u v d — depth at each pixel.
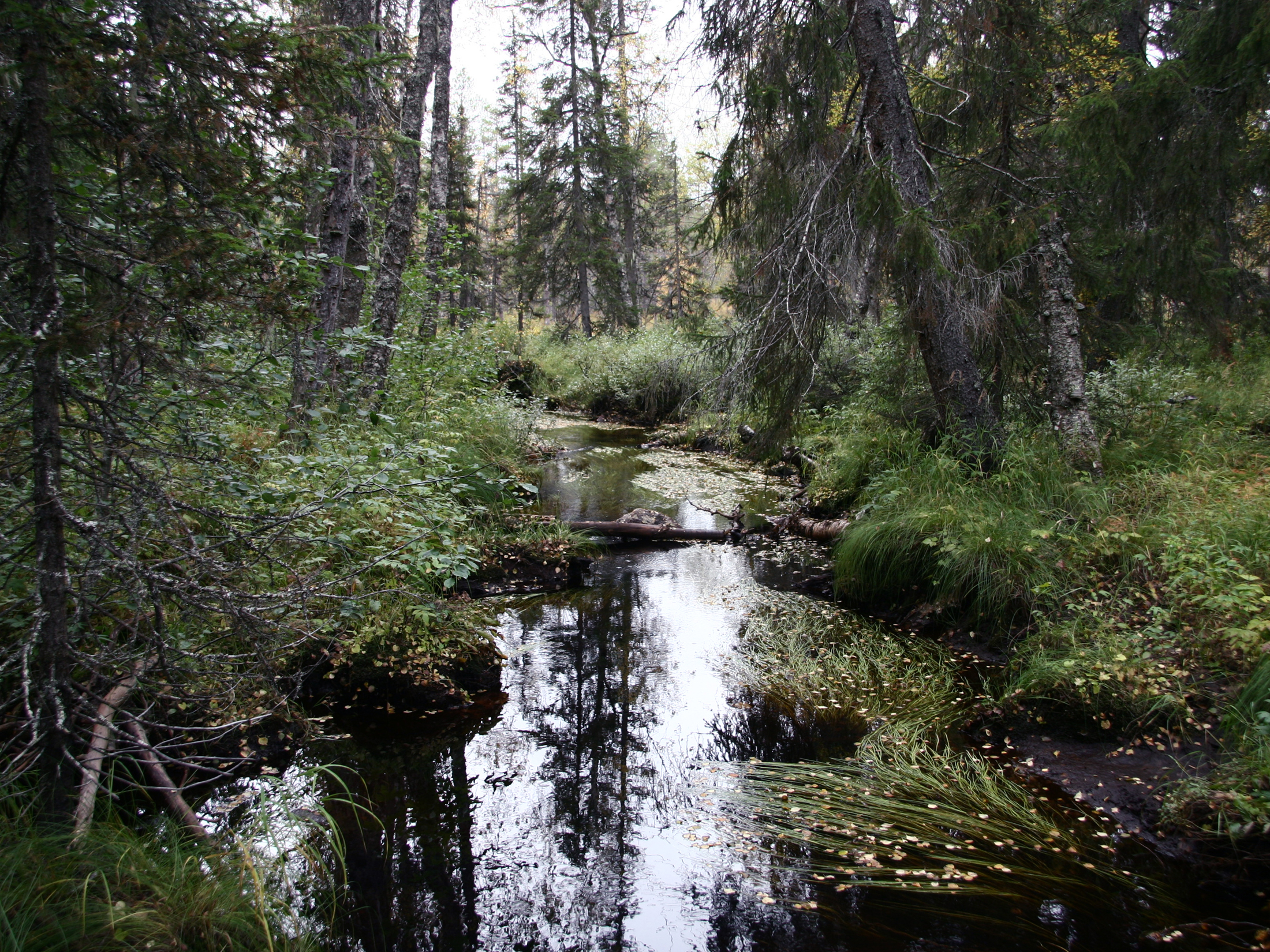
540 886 2.95
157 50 1.96
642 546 8.27
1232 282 7.84
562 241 24.73
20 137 2.03
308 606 3.36
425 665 4.48
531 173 24.67
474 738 4.14
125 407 2.29
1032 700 3.98
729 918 2.75
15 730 2.58
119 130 2.12
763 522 9.19
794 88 6.37
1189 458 5.41
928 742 3.96
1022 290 6.41
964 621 5.24
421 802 3.54
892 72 6.11
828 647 5.32
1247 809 2.77
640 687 4.80
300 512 2.81
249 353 2.75
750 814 3.40
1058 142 6.47
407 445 3.93
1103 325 7.57
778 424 7.11
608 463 12.98
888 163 5.77
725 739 4.14
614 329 25.09
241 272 2.19
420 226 13.88
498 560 6.73
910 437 7.53
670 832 3.30
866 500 7.47
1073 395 5.61
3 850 2.05
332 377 4.24
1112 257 7.33
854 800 3.47
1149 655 3.70
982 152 7.29
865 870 2.98
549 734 4.20
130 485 2.27
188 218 2.14
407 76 8.02
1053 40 6.46
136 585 2.32
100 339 1.97
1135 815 3.19
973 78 6.56
